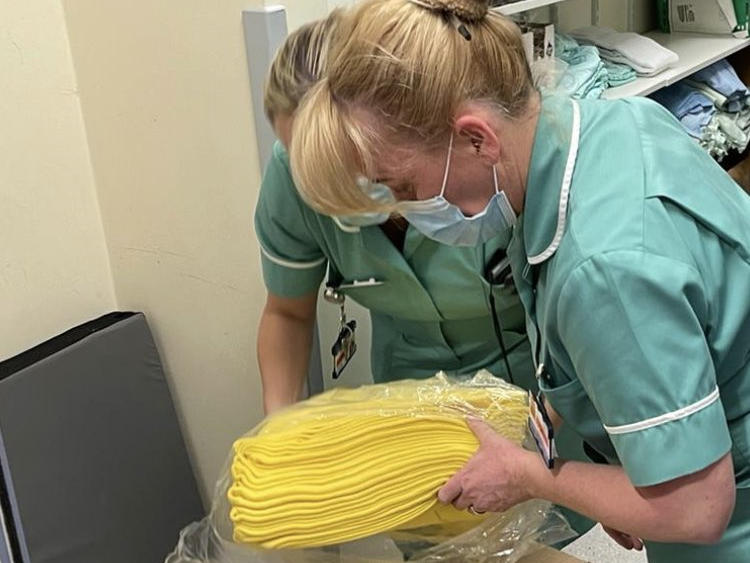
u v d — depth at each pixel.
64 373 1.72
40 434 1.67
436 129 0.87
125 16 1.61
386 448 1.01
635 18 3.17
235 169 1.60
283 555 1.00
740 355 0.99
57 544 1.68
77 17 1.69
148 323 1.92
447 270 1.26
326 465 1.00
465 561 1.03
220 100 1.55
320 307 1.61
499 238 1.23
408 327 1.42
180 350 1.91
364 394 1.13
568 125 0.94
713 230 0.93
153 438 1.89
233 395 1.86
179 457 1.95
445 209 0.94
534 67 0.99
